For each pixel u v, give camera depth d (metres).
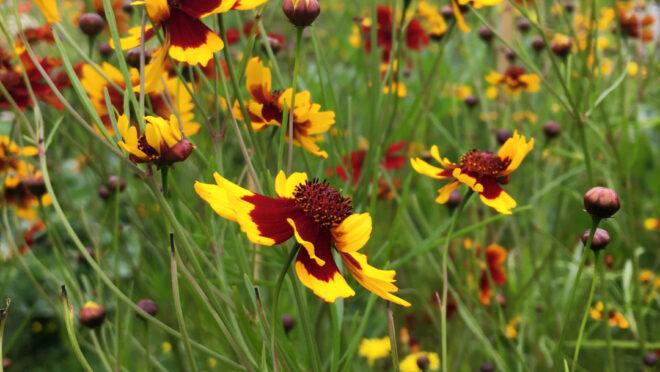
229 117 0.31
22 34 0.28
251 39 0.31
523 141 0.31
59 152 0.46
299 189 0.27
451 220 0.35
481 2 0.33
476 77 0.54
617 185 0.51
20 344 0.51
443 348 0.29
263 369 0.27
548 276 0.47
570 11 0.57
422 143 0.56
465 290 0.40
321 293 0.25
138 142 0.27
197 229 0.37
